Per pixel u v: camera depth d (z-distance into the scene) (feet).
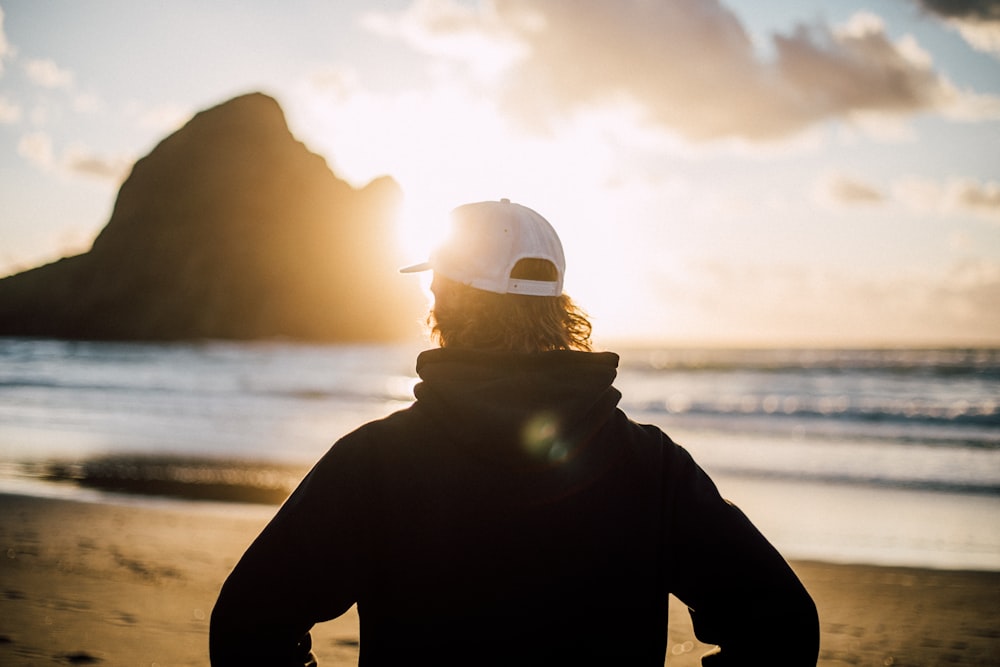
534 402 3.77
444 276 4.30
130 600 17.29
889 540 28.45
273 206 568.82
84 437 55.67
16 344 393.09
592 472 3.82
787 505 35.47
